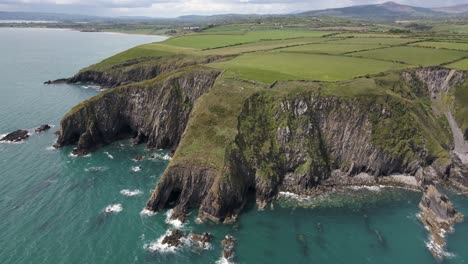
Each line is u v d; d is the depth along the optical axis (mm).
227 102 80875
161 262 52312
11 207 63781
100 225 59906
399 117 80500
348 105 80375
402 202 68375
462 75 96938
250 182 70688
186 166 67938
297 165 75000
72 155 87125
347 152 78688
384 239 57812
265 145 75625
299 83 85750
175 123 93375
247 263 52500
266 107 80688
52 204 65375
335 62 108000
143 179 75875
